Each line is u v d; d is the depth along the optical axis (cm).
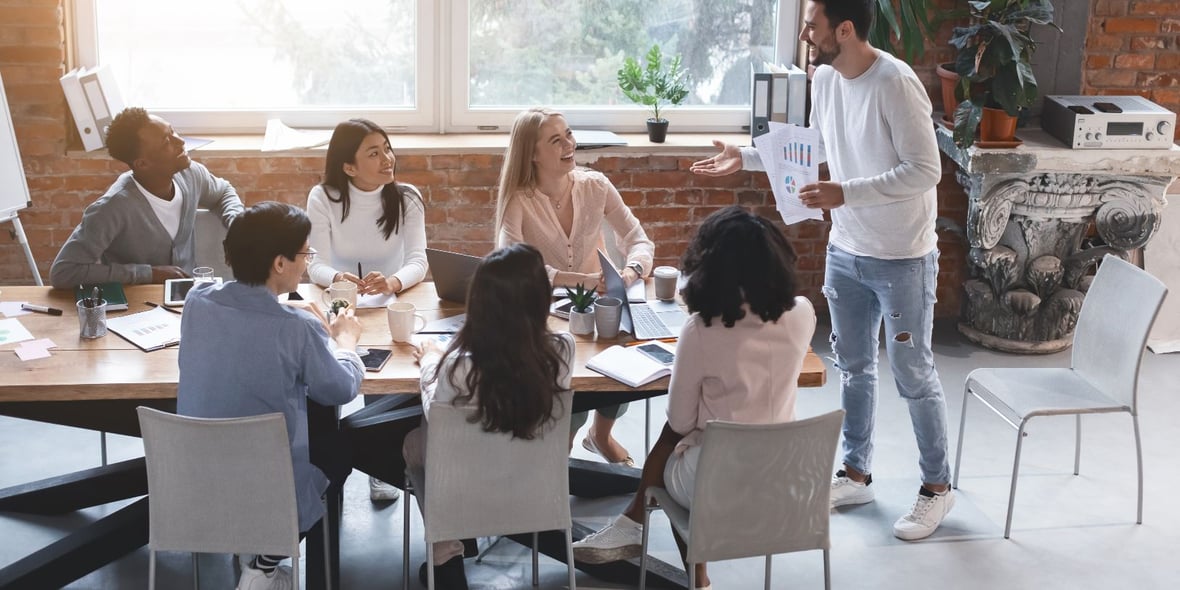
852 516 380
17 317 342
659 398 468
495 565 348
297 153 494
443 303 362
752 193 526
